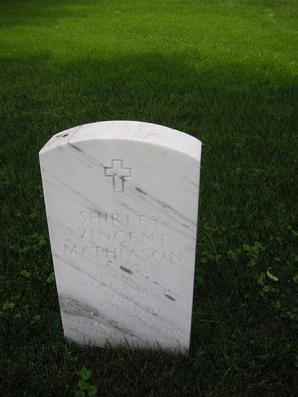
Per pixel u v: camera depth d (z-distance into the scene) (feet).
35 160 6.45
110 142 2.97
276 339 3.85
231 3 18.74
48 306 4.27
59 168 3.12
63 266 3.56
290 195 5.65
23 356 3.77
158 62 10.59
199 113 7.77
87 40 12.72
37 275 4.55
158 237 3.31
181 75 9.71
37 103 8.44
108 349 3.90
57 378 3.59
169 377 3.59
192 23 14.98
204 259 4.65
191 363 3.75
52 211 3.31
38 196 5.72
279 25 14.65
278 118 7.56
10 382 3.56
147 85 9.13
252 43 12.32
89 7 18.04
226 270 4.54
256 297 4.27
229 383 3.54
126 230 3.32
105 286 3.63
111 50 11.64
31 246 4.96
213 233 5.03
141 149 2.97
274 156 6.48
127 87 8.99
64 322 3.88
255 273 4.53
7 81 9.56
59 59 10.98
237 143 6.80
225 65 10.34
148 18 15.84
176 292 3.57
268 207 5.45
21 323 4.03
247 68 10.12
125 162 3.03
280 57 10.96
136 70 10.02
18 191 5.84
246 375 3.58
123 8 17.76
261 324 4.03
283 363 3.69
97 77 9.60
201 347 3.84
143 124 3.20
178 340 3.83
